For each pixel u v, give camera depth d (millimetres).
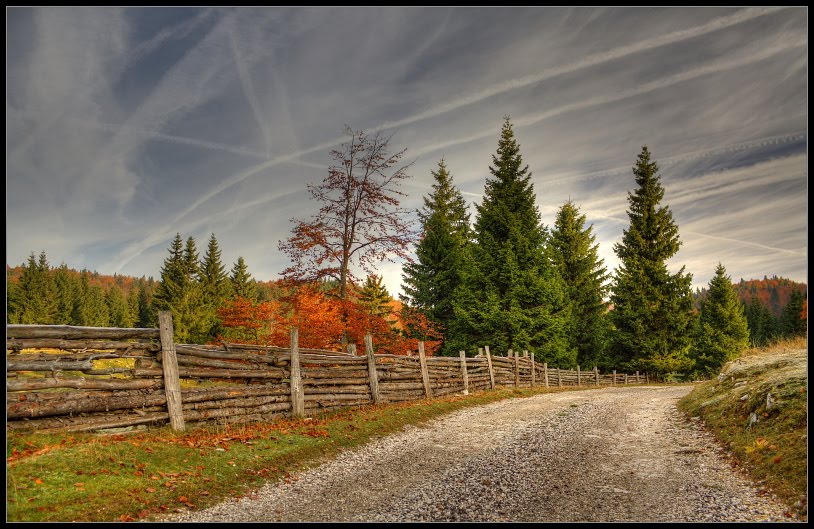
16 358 6449
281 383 10453
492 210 27203
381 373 13664
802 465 6090
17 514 4551
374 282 33969
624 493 6199
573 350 29062
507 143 29578
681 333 32969
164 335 8102
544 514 5484
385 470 7332
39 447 6043
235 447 7574
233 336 38406
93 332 7301
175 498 5547
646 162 35844
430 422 11773
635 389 21578
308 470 7199
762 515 5246
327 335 16516
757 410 8562
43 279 58000
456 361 17578
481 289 26578
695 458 7863
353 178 18812
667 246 34094
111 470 5852
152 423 7754
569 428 10594
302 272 18281
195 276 54812
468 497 6066
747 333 42688
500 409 14070
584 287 34375
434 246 31031
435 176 35938
